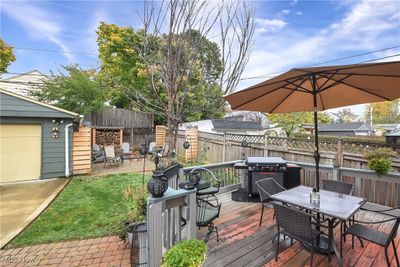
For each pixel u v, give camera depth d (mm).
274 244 2924
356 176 4246
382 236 2350
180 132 11883
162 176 2164
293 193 3025
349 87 2635
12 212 4473
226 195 4973
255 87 2352
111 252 3084
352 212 2344
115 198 5363
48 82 10891
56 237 3484
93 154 9922
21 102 7020
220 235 3176
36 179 7293
